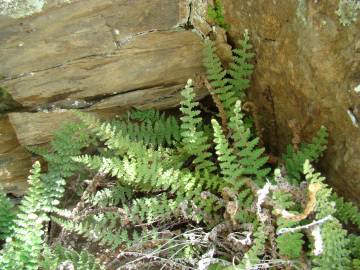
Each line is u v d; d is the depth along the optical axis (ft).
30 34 1.32
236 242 1.15
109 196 1.37
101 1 1.31
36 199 1.26
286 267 1.10
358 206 1.18
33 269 1.21
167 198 1.36
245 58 1.34
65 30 1.32
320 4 1.08
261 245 1.09
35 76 1.36
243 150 1.25
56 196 1.36
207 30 1.38
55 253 1.29
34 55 1.34
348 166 1.15
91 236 1.27
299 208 1.15
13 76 1.35
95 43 1.35
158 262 1.21
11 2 1.28
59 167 1.38
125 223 1.30
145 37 1.36
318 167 1.27
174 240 1.22
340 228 1.05
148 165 1.30
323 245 1.04
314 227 1.03
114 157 1.31
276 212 1.06
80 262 1.22
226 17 1.34
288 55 1.21
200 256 1.21
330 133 1.19
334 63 1.09
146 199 1.28
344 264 1.06
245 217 1.20
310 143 1.27
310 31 1.11
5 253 1.21
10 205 1.35
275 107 1.35
